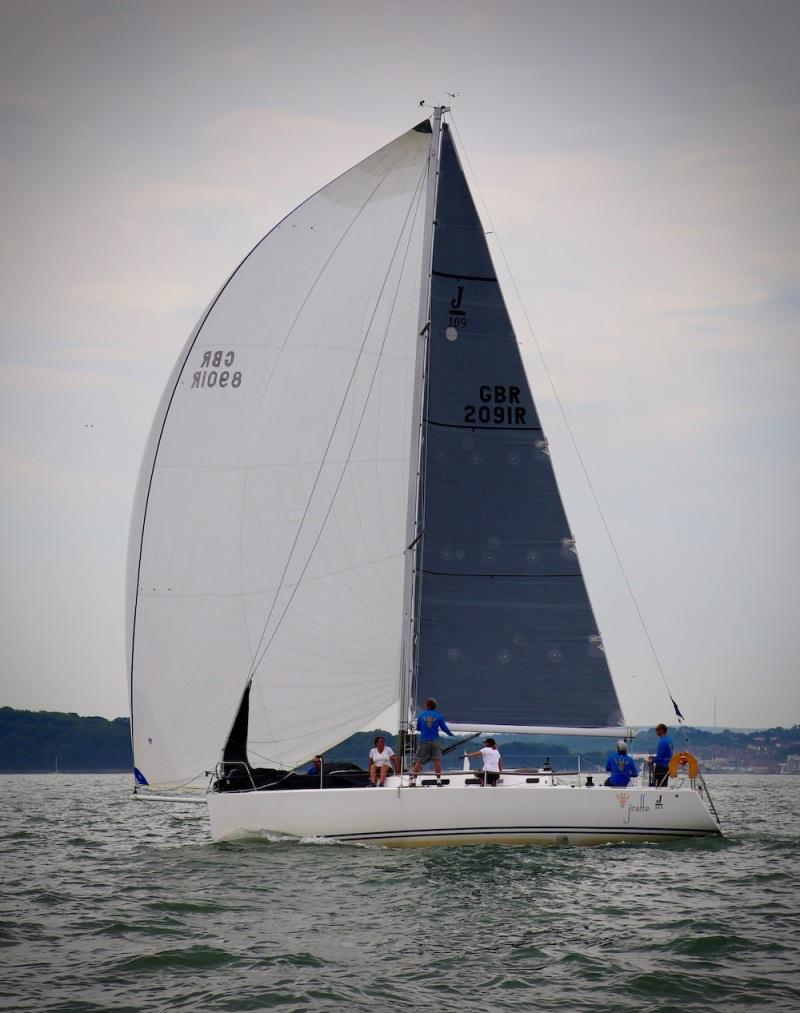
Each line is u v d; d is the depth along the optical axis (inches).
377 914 2154.3
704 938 1963.6
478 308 3181.6
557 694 3046.3
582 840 2787.9
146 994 1672.0
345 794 2743.6
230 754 3070.9
